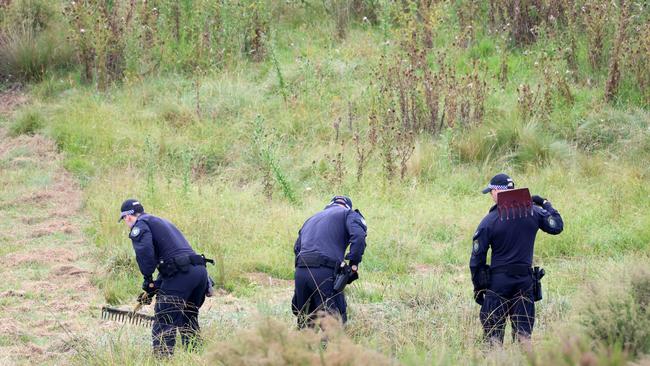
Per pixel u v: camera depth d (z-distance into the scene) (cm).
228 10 6366
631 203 4228
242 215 4303
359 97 5556
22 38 6419
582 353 1877
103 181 4869
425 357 2203
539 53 5712
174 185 4781
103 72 6109
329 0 6875
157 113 5600
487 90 5353
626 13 5444
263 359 1875
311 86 5738
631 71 5312
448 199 4478
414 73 5322
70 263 3859
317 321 2086
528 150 4859
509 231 2575
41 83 6266
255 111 5578
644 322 2042
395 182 4638
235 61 6275
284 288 3566
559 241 3853
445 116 5253
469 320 2744
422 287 3231
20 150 5391
